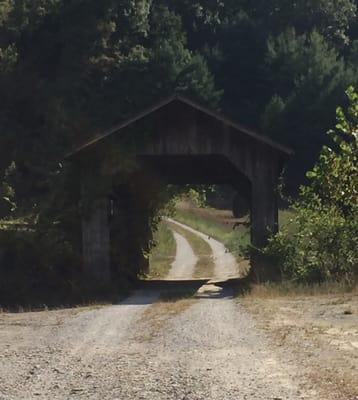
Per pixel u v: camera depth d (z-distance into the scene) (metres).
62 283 30.67
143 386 10.69
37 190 67.31
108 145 31.58
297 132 81.25
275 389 10.08
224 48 97.00
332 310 19.06
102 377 11.47
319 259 27.19
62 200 32.31
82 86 77.94
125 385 10.82
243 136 31.47
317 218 27.72
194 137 31.61
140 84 79.38
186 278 39.69
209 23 101.38
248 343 14.04
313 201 28.45
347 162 25.55
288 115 82.00
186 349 13.68
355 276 25.08
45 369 12.32
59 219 32.09
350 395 9.62
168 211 44.44
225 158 32.22
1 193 55.44
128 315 20.25
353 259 26.67
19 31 80.56
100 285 30.28
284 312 19.03
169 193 42.81
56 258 31.45
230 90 93.44
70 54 79.12
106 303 25.55
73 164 32.22
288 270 28.33
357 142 25.55
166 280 37.91
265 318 17.73
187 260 52.56
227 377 10.97
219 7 105.50
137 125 31.67
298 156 80.56
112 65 79.56
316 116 81.25
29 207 53.59
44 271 31.14
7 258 31.38
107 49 81.31
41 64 80.56
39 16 80.62
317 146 80.50
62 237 31.86
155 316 19.44
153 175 36.22
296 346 13.43
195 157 32.66
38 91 77.38
